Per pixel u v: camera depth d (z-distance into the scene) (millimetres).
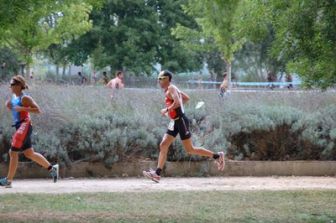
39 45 50688
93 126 26844
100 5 20312
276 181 25391
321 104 32250
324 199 20266
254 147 29094
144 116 28734
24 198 19562
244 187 23172
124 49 99312
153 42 102562
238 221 16578
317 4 15648
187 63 106375
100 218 16641
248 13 18391
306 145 29109
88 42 101938
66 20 51125
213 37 66062
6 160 26016
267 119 28984
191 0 61469
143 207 18312
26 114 22156
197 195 20609
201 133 28516
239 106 30656
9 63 83312
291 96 33500
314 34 15883
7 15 15711
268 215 17500
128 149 27172
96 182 24594
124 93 32062
